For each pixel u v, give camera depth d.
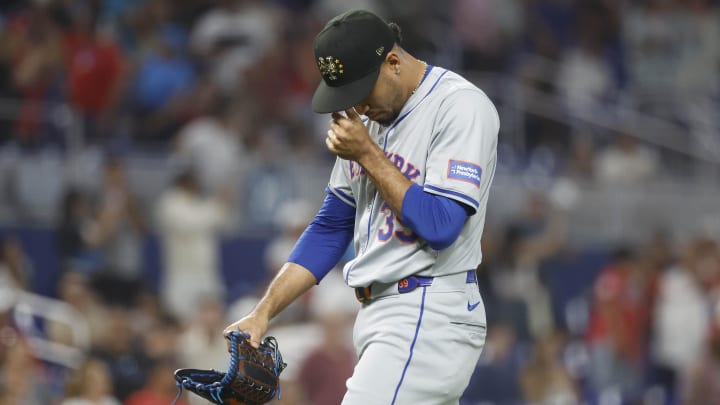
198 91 43.16
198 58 46.00
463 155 13.78
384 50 13.86
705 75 59.12
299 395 29.30
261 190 39.47
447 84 14.26
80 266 35.00
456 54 50.34
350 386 14.09
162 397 29.44
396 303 14.16
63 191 38.00
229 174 39.34
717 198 49.09
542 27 56.88
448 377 14.09
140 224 37.34
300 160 41.91
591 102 54.00
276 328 31.86
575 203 45.88
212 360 31.06
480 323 14.46
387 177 13.53
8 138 39.22
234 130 41.25
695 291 41.56
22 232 37.09
